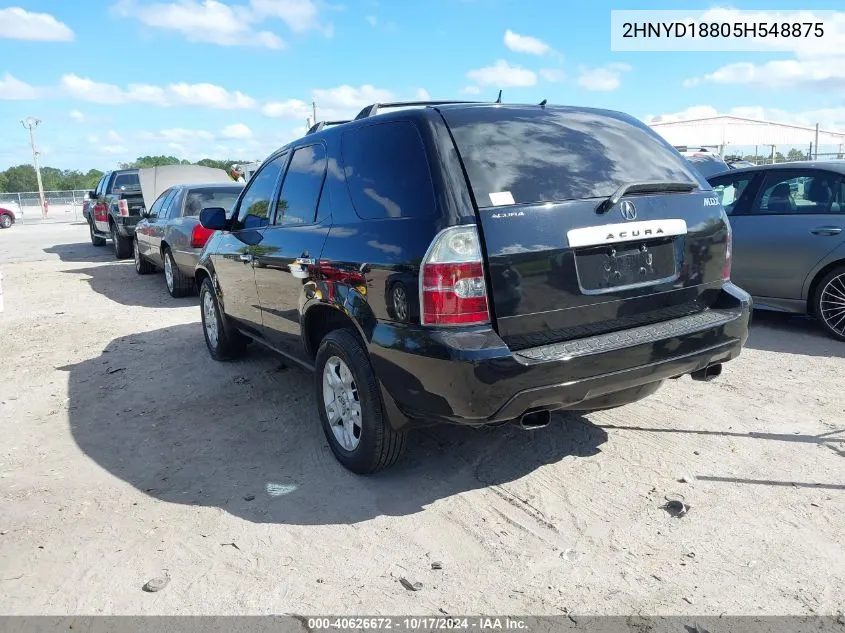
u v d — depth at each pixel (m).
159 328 8.05
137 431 4.80
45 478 4.09
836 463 3.83
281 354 5.12
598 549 3.11
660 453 4.04
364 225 3.60
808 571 2.89
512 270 3.12
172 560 3.16
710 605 2.70
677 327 3.53
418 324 3.16
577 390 3.18
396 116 3.63
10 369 6.51
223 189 10.66
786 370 5.49
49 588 2.99
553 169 3.39
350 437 3.94
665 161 3.86
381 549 3.19
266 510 3.60
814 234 6.30
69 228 31.47
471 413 3.07
